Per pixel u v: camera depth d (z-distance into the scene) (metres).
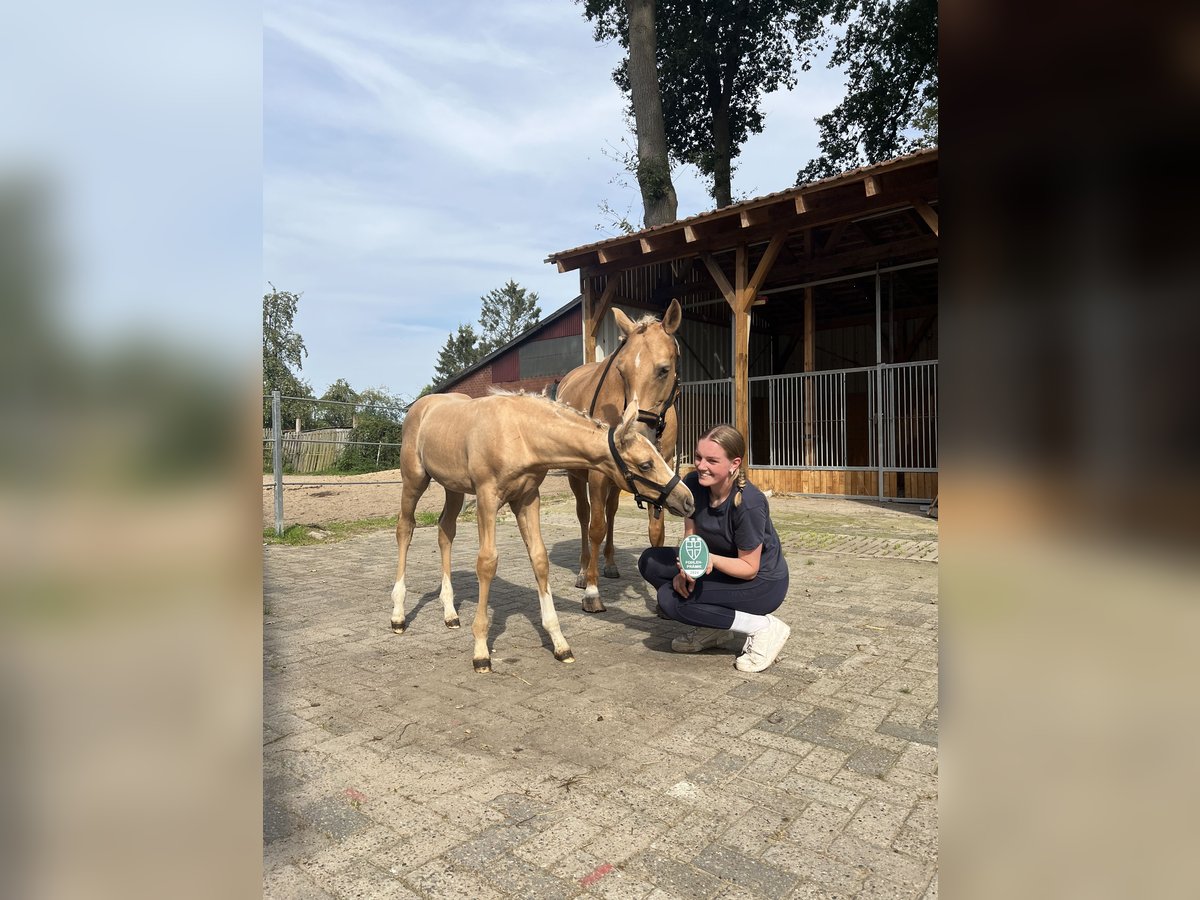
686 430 12.73
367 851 1.97
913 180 7.71
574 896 1.78
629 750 2.57
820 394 11.45
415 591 5.33
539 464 3.34
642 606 4.75
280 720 2.88
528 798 2.25
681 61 17.70
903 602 4.66
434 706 3.01
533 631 4.16
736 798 2.23
